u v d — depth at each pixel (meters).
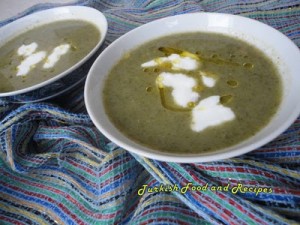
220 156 0.16
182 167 0.19
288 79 0.21
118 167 0.20
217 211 0.17
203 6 0.35
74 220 0.20
